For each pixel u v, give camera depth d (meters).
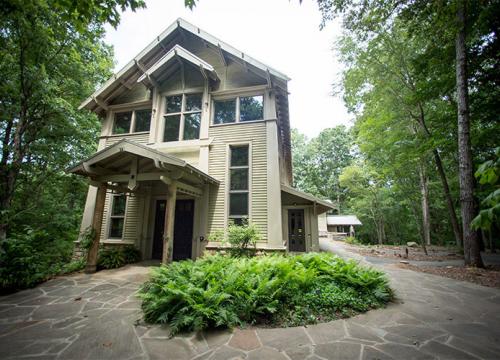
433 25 6.48
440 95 8.93
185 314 3.14
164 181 5.64
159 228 8.09
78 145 11.09
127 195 7.86
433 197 16.81
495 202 1.31
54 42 8.00
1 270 4.62
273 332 2.99
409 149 10.34
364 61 10.42
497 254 10.61
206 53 8.92
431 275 6.11
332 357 2.41
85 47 9.77
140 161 6.14
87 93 10.55
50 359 2.37
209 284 3.68
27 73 8.03
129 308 3.76
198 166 7.87
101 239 8.13
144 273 6.00
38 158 10.38
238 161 7.81
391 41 9.61
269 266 4.46
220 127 8.10
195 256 7.14
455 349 2.54
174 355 2.46
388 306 3.90
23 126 9.30
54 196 12.06
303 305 3.61
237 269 4.22
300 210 10.08
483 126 8.98
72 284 5.09
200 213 7.44
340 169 33.91
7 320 3.33
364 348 2.58
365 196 21.36
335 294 3.87
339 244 17.38
